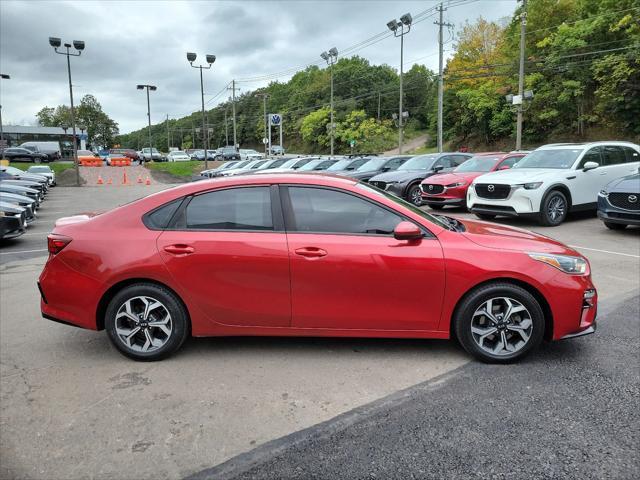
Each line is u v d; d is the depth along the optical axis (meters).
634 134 41.16
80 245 3.93
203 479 2.51
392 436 2.86
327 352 4.11
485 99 54.50
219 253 3.79
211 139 133.75
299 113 108.94
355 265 3.73
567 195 10.62
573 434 2.83
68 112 116.69
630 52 37.31
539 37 47.97
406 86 97.31
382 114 98.00
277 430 2.95
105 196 24.75
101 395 3.42
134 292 3.86
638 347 4.09
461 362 3.87
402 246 3.75
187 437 2.89
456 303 3.79
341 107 93.19
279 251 3.76
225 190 3.96
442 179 12.87
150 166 48.81
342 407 3.21
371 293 3.77
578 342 4.22
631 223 9.00
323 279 3.76
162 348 3.93
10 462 2.66
